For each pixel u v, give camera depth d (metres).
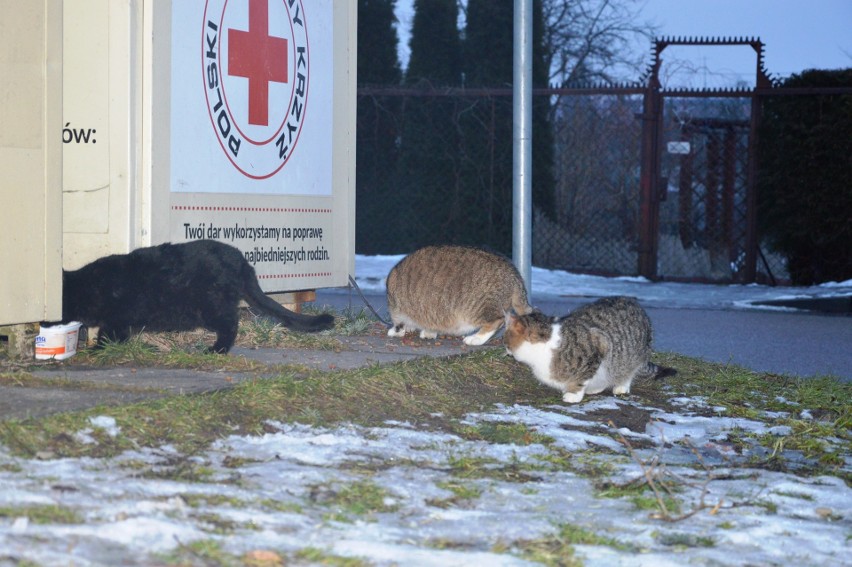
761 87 22.27
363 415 7.52
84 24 9.26
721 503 5.91
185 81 9.77
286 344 10.27
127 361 8.61
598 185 24.06
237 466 5.98
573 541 5.07
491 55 26.06
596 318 9.46
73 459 5.69
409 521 5.25
